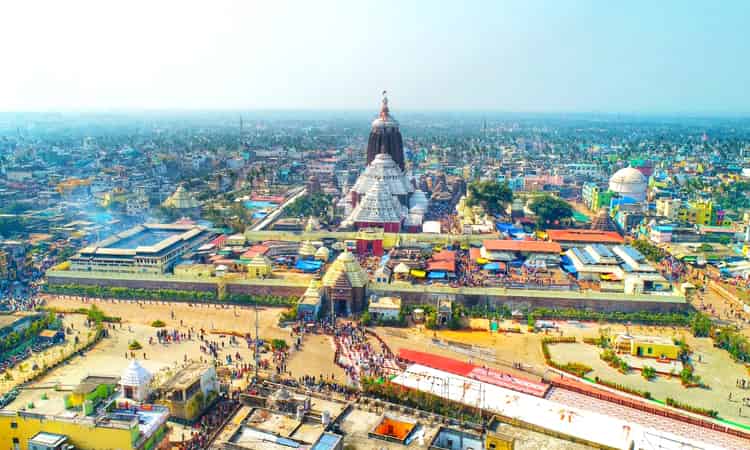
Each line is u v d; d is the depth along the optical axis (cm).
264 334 15750
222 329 16088
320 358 14225
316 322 16475
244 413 10025
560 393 12225
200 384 11569
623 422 10775
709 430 10831
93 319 16362
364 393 12212
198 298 18300
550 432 10212
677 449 9894
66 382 12719
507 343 15250
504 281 18762
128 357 14200
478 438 9038
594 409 11556
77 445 9325
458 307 17000
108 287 18912
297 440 8944
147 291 18525
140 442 9244
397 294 17788
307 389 12131
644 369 13425
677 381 13212
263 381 11775
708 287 19912
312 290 17350
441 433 9250
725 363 14138
